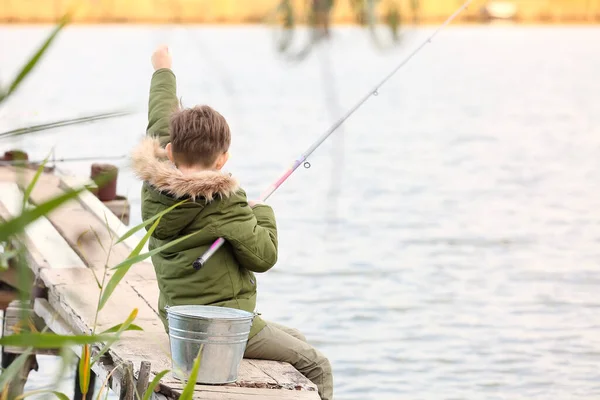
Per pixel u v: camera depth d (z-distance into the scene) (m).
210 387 4.70
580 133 39.31
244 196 5.09
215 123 5.12
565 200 22.91
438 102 52.94
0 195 9.41
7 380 3.31
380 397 9.19
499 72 75.31
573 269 15.22
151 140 5.12
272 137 35.62
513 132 39.25
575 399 9.35
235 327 4.69
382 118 44.62
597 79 68.94
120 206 10.59
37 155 16.09
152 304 6.41
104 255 7.67
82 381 4.32
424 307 12.55
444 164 29.33
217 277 5.09
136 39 113.12
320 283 13.70
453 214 20.48
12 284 8.12
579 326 11.84
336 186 2.02
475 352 10.66
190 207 4.92
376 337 11.11
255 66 77.75
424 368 10.11
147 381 4.66
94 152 24.77
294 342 5.33
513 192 24.06
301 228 18.22
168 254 5.16
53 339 2.54
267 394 4.68
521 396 9.38
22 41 74.06
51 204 1.92
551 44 116.50
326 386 5.36
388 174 26.75
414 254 16.08
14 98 2.46
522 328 11.70
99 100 41.44
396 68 6.39
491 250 16.62
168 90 5.86
